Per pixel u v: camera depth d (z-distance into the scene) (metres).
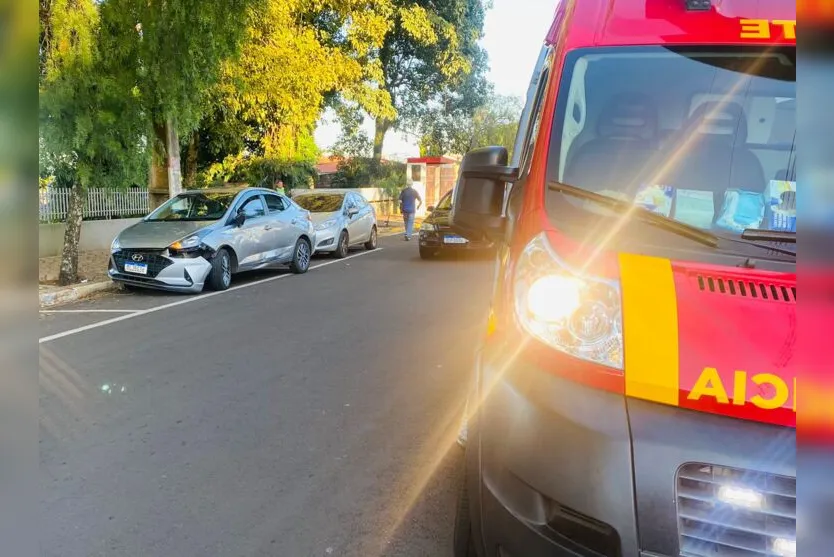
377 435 4.33
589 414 1.97
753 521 1.80
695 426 1.87
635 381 1.96
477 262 14.12
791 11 2.81
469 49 29.52
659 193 2.62
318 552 3.01
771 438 1.81
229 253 10.49
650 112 2.79
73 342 6.84
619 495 1.87
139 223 10.73
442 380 5.52
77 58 9.62
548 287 2.23
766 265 2.26
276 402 4.97
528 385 2.15
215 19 11.08
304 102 18.45
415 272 12.50
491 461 2.22
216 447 4.14
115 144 10.16
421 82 29.86
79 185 10.33
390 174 32.44
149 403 4.94
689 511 1.84
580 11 3.09
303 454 4.04
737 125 2.71
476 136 36.47
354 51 22.09
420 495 3.53
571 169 2.70
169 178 14.15
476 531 2.38
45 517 3.26
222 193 11.29
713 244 2.38
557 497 1.96
